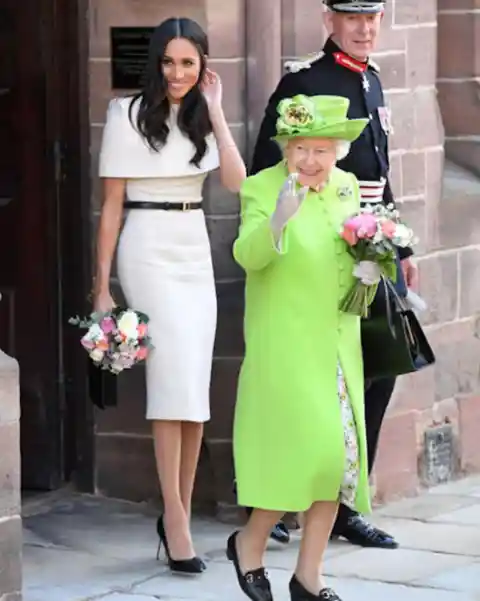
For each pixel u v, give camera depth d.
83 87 26.41
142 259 23.33
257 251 20.27
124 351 22.92
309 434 20.62
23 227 27.14
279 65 25.84
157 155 23.20
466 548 25.56
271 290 20.81
